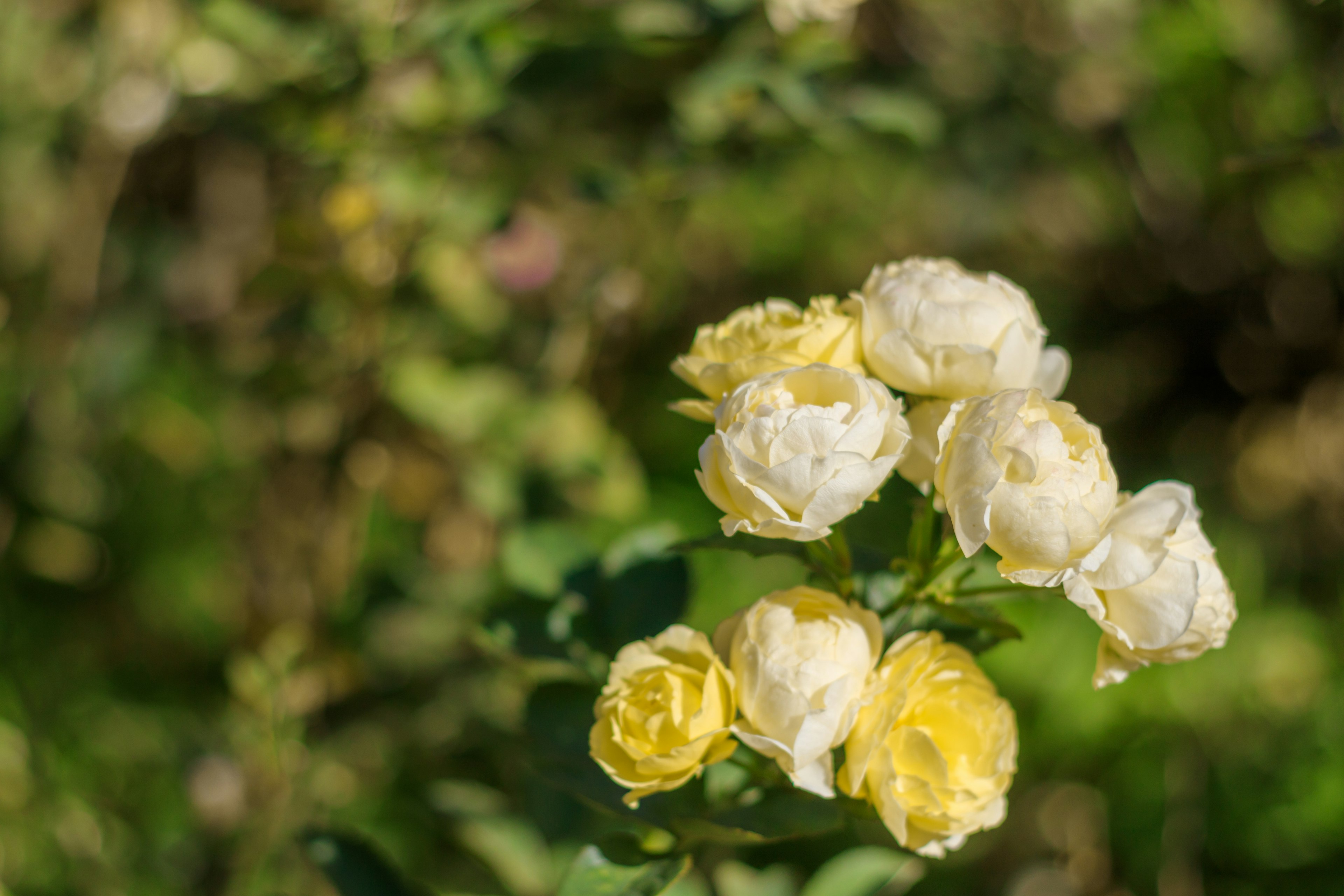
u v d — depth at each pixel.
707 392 0.77
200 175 1.48
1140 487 2.11
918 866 0.94
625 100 1.13
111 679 1.54
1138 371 2.27
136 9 1.27
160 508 1.66
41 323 1.55
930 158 1.65
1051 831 1.69
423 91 1.00
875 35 1.43
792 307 0.78
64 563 1.62
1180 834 1.67
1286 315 2.16
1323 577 2.04
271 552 1.34
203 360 1.57
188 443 1.65
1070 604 1.78
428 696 1.13
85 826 1.26
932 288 0.76
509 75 0.99
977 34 1.58
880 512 1.11
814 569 0.79
